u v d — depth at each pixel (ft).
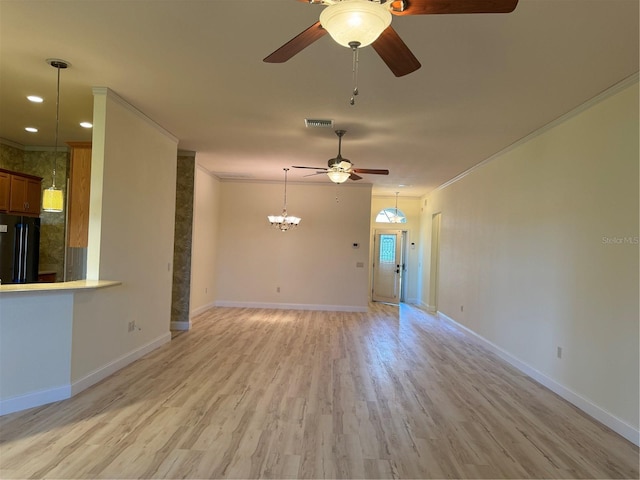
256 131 16.31
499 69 10.16
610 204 10.84
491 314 18.44
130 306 14.61
